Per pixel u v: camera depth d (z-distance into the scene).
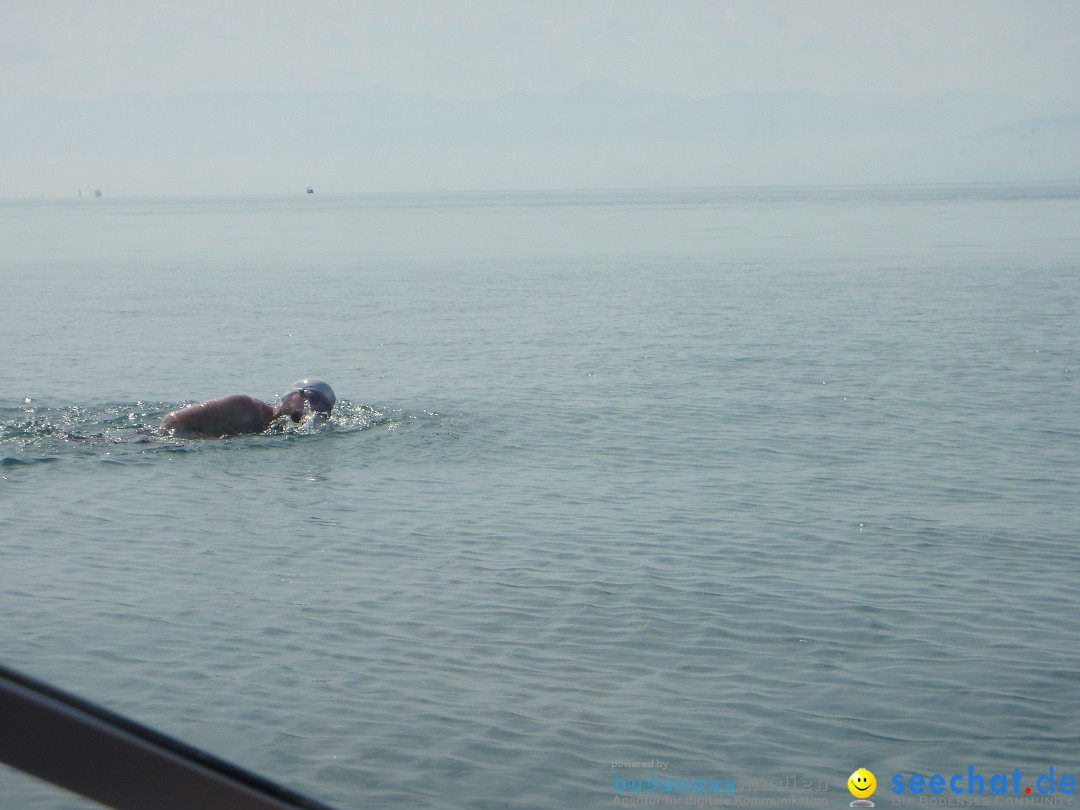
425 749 6.23
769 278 44.88
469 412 17.47
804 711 6.83
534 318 31.64
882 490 12.60
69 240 86.94
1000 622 8.41
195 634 7.98
